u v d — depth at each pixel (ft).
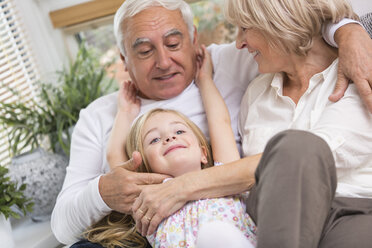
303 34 4.26
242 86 5.54
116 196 4.39
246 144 4.89
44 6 7.98
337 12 4.31
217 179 4.03
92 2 7.73
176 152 4.42
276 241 2.68
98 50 8.13
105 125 5.49
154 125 4.63
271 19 4.25
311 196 2.86
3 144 7.18
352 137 3.91
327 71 4.30
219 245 3.10
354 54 4.00
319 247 3.44
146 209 4.10
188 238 3.83
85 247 4.36
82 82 7.03
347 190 4.07
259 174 3.12
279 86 4.67
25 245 5.82
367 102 3.84
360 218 3.50
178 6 5.26
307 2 4.25
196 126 4.92
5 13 7.82
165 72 5.19
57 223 4.95
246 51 5.42
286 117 4.57
